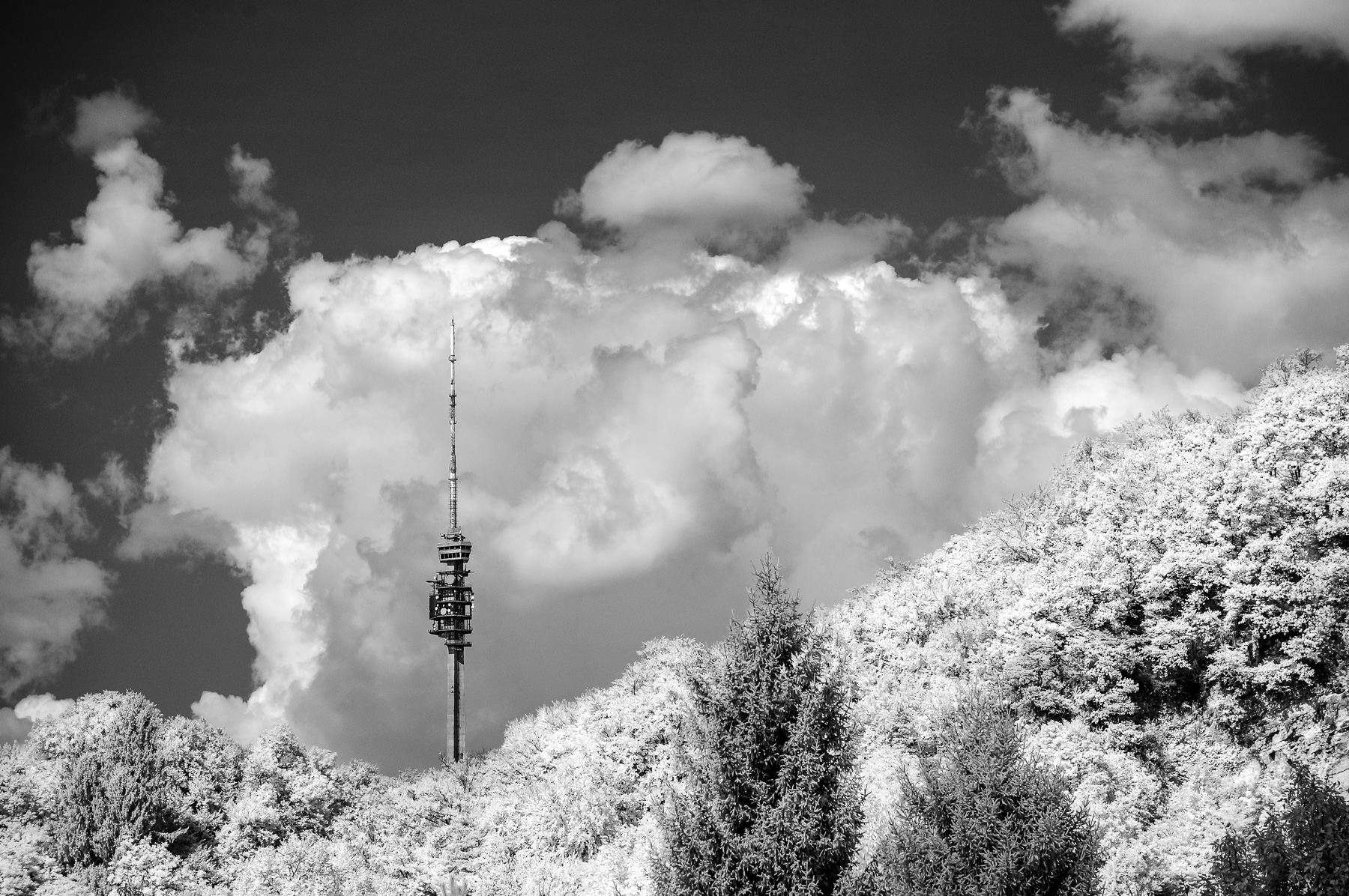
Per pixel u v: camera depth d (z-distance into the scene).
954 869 32.66
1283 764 58.69
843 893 32.78
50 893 75.12
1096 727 64.44
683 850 33.53
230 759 96.38
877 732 65.44
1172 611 69.75
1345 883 29.41
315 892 82.81
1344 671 59.91
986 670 69.81
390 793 103.94
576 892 70.31
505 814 87.94
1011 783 33.62
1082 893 32.59
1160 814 55.12
